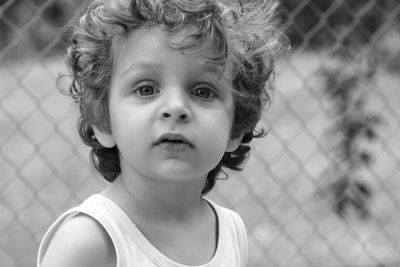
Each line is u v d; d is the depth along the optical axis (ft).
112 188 8.22
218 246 8.50
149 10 7.66
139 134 7.57
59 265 7.57
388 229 19.39
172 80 7.60
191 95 7.71
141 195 7.96
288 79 21.75
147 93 7.66
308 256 18.93
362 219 18.65
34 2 19.79
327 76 18.25
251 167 22.02
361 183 18.43
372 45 17.48
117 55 7.86
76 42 8.42
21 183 21.52
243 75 8.30
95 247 7.63
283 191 19.35
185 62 7.59
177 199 8.09
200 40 7.63
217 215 8.75
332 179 18.53
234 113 8.36
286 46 10.71
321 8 18.60
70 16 18.48
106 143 8.20
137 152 7.62
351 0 18.25
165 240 8.02
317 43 18.80
